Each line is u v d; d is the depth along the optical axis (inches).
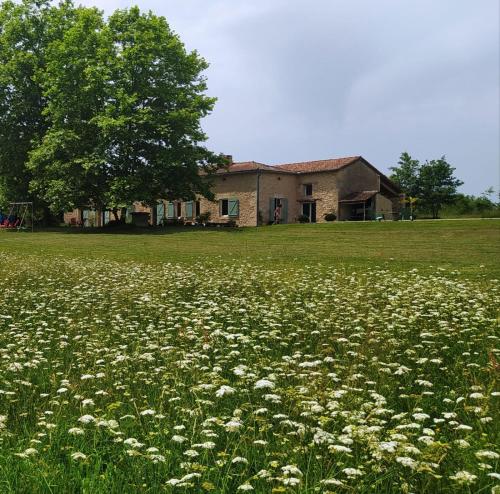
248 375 191.9
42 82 1771.7
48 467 131.0
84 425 157.9
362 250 879.7
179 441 140.6
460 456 136.3
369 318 322.0
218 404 177.3
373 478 128.0
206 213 1870.1
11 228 1840.6
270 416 166.9
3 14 1846.7
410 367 228.1
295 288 475.5
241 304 383.6
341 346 262.8
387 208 1809.8
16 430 162.2
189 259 794.8
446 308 352.8
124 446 145.3
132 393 195.8
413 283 498.6
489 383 197.5
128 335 289.9
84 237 1337.4
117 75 1574.8
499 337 275.9
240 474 128.4
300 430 146.6
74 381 205.2
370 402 172.7
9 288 484.4
